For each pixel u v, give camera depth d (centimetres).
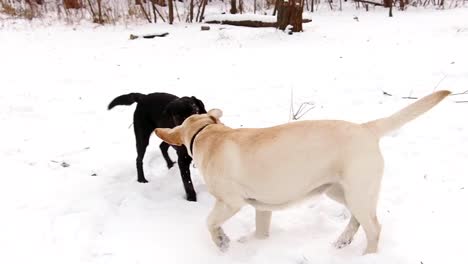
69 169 495
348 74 802
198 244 351
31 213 398
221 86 788
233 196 324
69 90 808
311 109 638
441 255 303
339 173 302
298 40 1130
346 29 1257
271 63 921
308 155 300
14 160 517
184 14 1627
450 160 449
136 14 1597
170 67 945
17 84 845
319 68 859
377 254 306
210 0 2014
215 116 365
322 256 317
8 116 671
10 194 434
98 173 486
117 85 833
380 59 888
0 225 378
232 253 338
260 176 309
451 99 621
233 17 1415
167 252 341
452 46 943
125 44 1199
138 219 389
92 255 340
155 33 1288
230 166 315
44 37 1305
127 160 518
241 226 380
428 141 499
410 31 1159
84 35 1337
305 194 316
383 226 347
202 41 1188
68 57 1065
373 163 296
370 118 588
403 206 374
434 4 1658
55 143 571
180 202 419
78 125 636
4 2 1719
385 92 680
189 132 354
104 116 671
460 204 367
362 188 296
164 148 489
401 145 496
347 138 298
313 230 361
